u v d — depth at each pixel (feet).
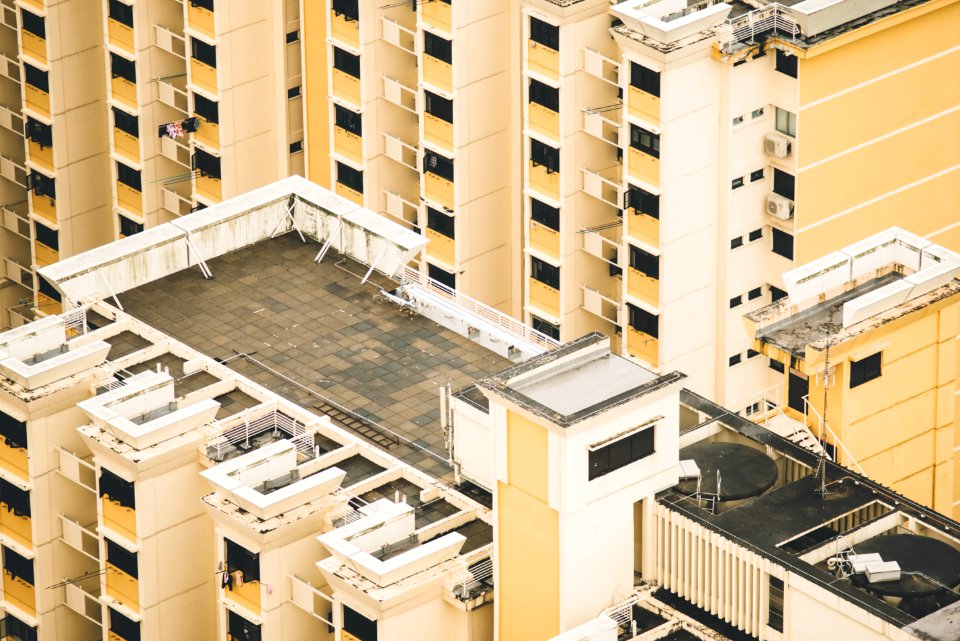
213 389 426.10
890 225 495.00
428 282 476.95
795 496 379.76
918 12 476.95
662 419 376.07
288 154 542.98
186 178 547.90
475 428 402.72
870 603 356.79
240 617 406.62
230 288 460.55
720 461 388.16
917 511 376.68
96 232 562.66
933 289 404.77
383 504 394.11
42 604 437.17
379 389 434.71
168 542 415.85
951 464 418.31
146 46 535.60
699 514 376.48
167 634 421.59
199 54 531.09
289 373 439.22
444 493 404.98
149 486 410.31
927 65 485.97
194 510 416.26
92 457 430.61
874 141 485.56
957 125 495.00
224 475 397.60
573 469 368.48
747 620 372.17
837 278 412.77
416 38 507.71
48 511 431.02
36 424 424.05
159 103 542.16
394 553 391.45
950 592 362.33
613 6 469.57
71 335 452.35
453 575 385.09
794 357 404.98
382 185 532.73
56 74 543.39
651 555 382.01
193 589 421.18
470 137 510.58
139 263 459.73
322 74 530.68
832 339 395.75
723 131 474.90
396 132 529.04
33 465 426.51
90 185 558.15
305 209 472.44
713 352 493.36
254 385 427.74
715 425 397.39
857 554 367.45
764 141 478.18
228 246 469.16
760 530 373.40
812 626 363.97
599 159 499.10
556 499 370.94
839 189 485.15
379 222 464.65
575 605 376.89
